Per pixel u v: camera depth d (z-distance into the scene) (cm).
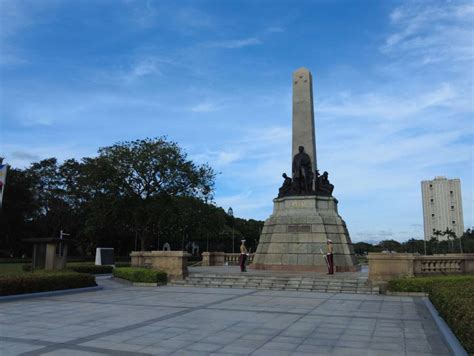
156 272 2319
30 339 975
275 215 3002
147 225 4600
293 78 3169
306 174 2962
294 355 850
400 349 901
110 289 2142
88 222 4612
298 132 3080
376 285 1988
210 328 1109
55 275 1930
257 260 2975
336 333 1055
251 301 1650
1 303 1598
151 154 4441
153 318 1257
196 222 4797
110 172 4353
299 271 2709
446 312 1087
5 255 6669
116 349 886
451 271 2102
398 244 10144
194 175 4672
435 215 13638
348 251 2809
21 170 6125
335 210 3033
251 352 871
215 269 2958
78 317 1275
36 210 6369
